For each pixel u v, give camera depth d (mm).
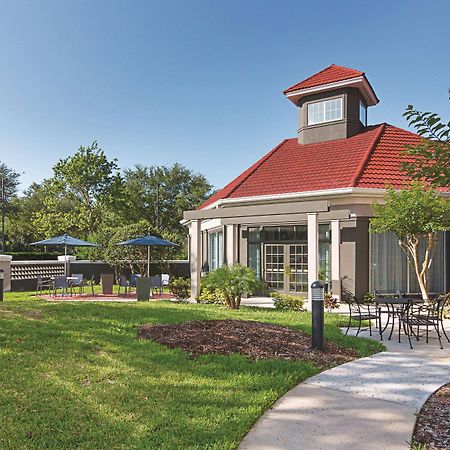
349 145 19328
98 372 5809
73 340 7348
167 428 4176
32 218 47188
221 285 12891
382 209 14125
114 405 4727
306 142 21125
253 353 6930
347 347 7914
